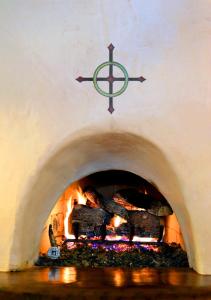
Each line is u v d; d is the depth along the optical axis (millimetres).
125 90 3104
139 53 3109
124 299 2582
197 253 3145
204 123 3094
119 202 3977
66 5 3141
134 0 3125
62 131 3111
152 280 2918
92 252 3693
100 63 3113
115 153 3473
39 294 2615
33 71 3133
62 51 3127
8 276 3014
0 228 3135
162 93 3102
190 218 3105
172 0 3121
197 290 2680
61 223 4023
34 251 3471
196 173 3086
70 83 3119
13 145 3125
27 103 3131
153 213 3885
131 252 3686
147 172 3568
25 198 3125
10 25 3148
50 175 3279
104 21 3125
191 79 3102
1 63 3145
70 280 2914
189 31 3111
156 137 3090
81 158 3426
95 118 3104
